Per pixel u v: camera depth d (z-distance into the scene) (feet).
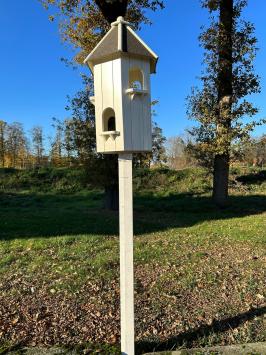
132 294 6.96
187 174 38.55
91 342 7.92
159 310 9.47
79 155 24.13
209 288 10.91
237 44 25.25
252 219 22.58
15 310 9.44
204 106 25.43
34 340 8.00
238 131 24.58
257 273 12.18
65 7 24.07
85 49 23.82
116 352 7.37
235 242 16.44
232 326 8.70
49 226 19.24
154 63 7.33
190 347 7.84
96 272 12.07
